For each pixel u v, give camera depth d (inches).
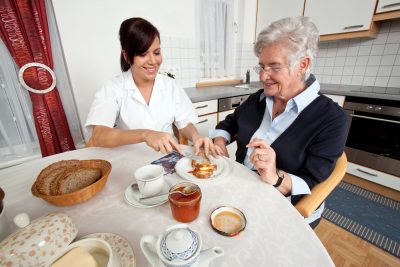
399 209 66.8
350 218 62.8
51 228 16.2
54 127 69.4
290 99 34.6
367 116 74.4
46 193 23.3
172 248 14.6
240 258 17.4
